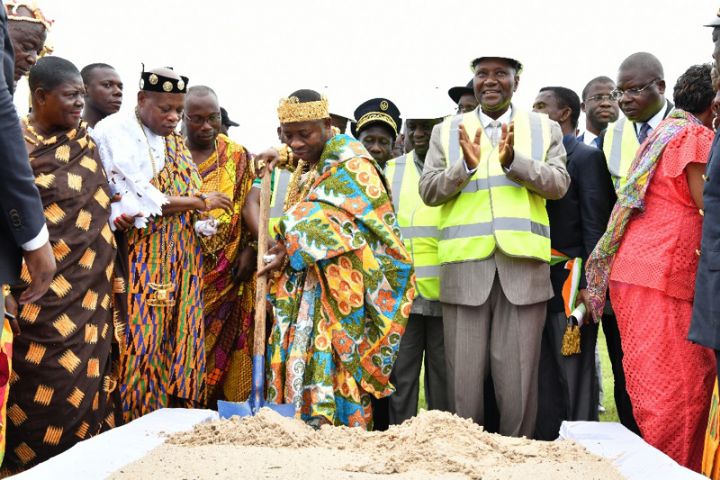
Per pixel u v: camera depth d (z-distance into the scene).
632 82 5.71
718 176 3.85
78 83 4.72
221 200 5.35
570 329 5.36
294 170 5.57
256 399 4.91
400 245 5.11
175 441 3.64
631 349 4.46
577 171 5.70
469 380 5.48
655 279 4.37
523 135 5.59
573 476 3.20
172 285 5.25
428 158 5.79
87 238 4.71
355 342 5.02
